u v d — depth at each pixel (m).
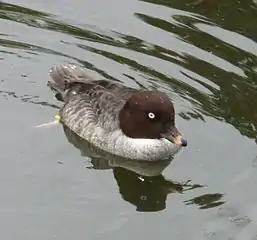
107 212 9.73
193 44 13.16
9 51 12.77
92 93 11.39
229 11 14.17
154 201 10.04
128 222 9.57
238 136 11.17
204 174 10.53
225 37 13.40
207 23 13.78
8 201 9.77
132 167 10.86
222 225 9.55
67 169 10.53
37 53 12.79
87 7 14.05
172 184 10.39
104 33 13.38
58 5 14.09
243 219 9.65
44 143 10.98
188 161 10.80
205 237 9.34
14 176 10.25
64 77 11.96
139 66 12.56
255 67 12.66
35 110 11.61
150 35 13.36
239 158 10.76
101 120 11.13
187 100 11.85
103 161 10.89
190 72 12.46
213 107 11.74
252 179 10.34
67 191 10.06
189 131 11.24
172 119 10.71
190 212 9.80
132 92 11.31
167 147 10.88
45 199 9.88
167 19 13.84
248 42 13.27
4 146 10.80
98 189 10.20
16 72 12.33
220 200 10.00
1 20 13.53
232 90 12.10
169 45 13.12
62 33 13.30
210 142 11.07
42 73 12.38
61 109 11.58
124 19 13.76
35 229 9.34
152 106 10.70
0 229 9.30
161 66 12.57
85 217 9.60
